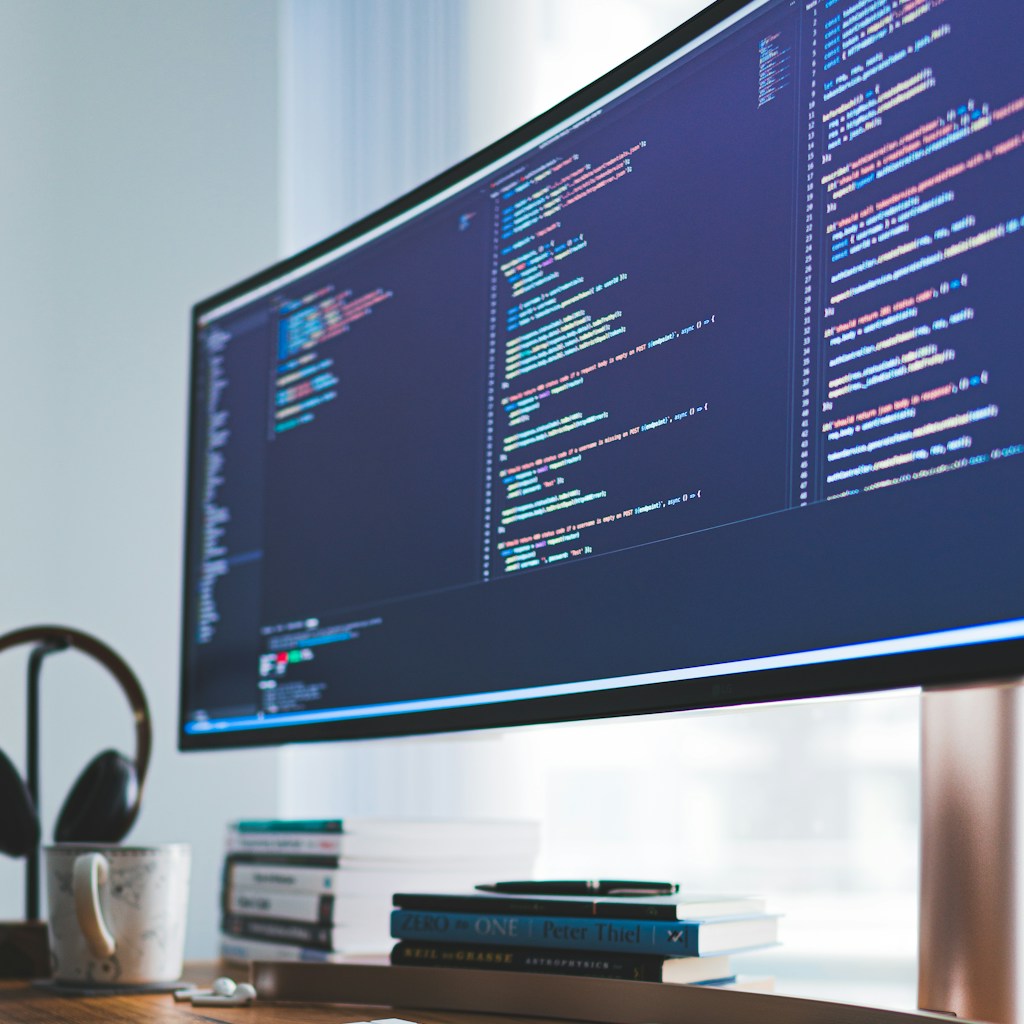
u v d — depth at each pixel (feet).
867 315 2.31
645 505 2.71
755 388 2.51
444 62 5.45
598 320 2.91
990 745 2.21
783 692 2.35
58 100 5.24
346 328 3.73
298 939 3.50
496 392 3.18
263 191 5.70
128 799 3.58
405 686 3.33
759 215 2.56
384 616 3.43
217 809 5.19
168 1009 2.80
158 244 5.40
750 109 2.62
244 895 3.79
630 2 5.48
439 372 3.37
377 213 3.66
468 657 3.14
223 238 5.56
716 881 5.32
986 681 2.01
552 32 5.60
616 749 5.50
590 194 2.99
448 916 2.70
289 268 3.98
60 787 4.88
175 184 5.47
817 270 2.42
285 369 3.95
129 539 5.18
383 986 2.72
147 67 5.46
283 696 3.78
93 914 3.09
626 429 2.79
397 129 5.51
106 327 5.24
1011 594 2.00
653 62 2.87
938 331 2.17
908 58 2.30
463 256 3.35
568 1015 2.46
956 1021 1.91
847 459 2.30
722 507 2.54
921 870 2.30
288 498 3.86
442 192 3.45
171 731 5.15
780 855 5.22
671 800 5.42
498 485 3.13
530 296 3.12
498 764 5.16
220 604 4.10
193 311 4.40
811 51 2.50
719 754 5.39
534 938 2.55
